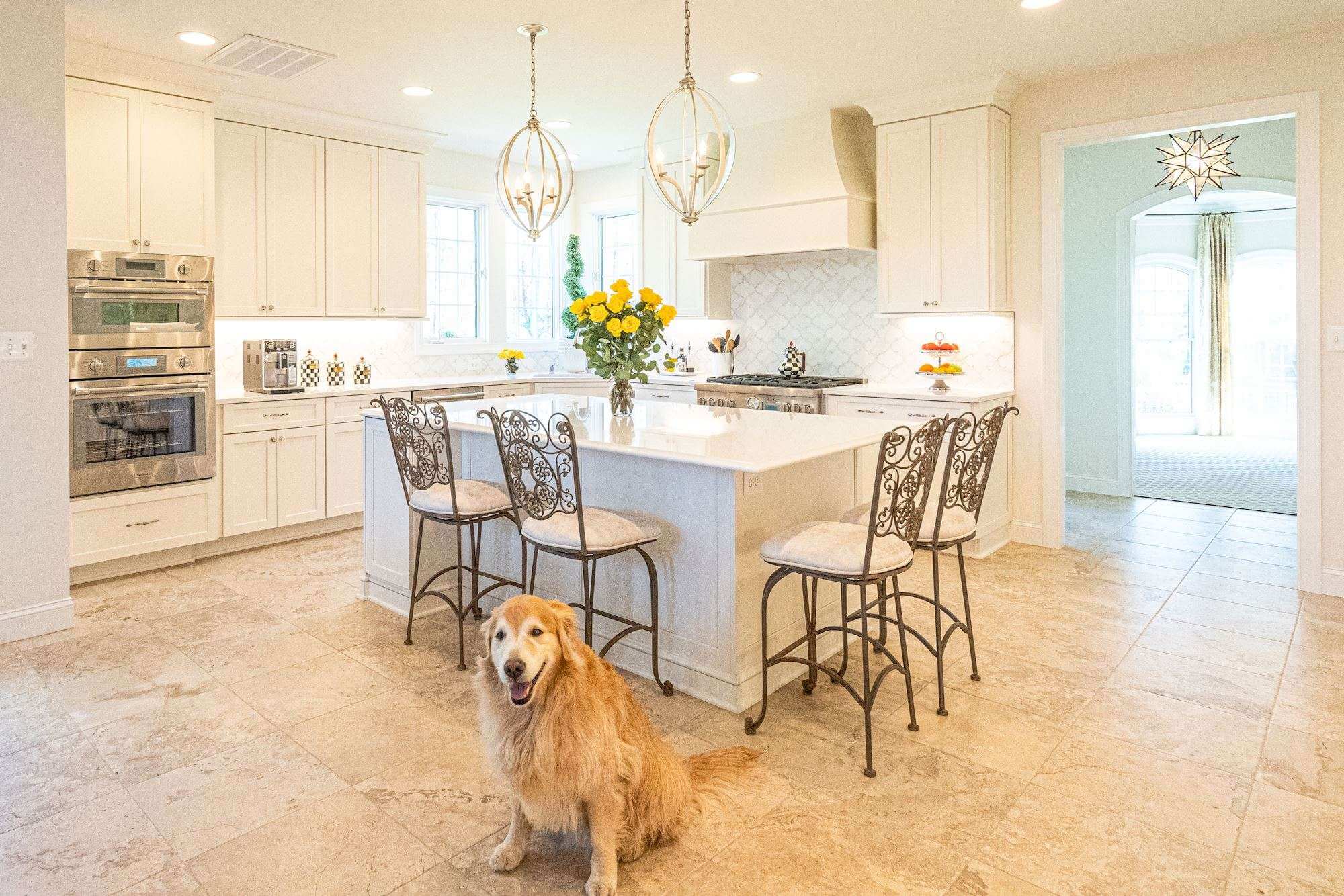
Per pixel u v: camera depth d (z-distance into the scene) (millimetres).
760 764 2539
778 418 3756
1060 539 5094
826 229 5293
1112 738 2686
